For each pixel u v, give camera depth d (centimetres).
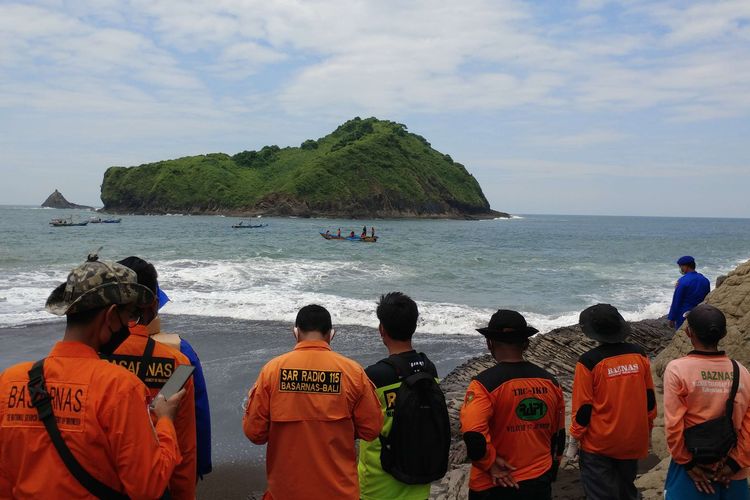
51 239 5278
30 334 1342
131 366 252
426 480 316
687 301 895
